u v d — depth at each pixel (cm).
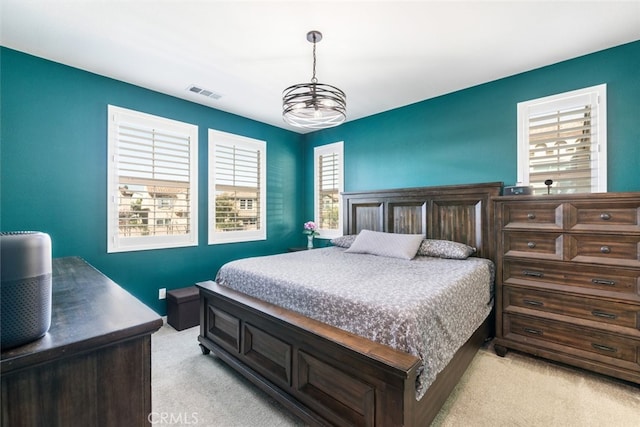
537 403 183
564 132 264
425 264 257
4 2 186
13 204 242
